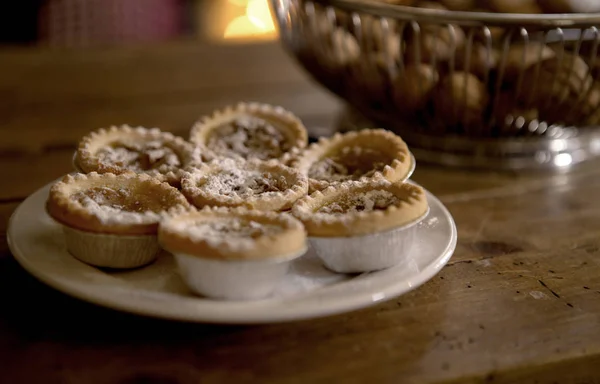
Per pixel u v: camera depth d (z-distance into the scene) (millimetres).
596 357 597
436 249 640
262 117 767
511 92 769
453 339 603
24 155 829
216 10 1894
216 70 1048
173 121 908
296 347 594
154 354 587
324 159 711
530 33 777
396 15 743
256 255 573
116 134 722
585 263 677
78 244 617
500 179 794
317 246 622
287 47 853
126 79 1016
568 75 750
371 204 629
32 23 1555
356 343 598
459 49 778
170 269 628
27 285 637
